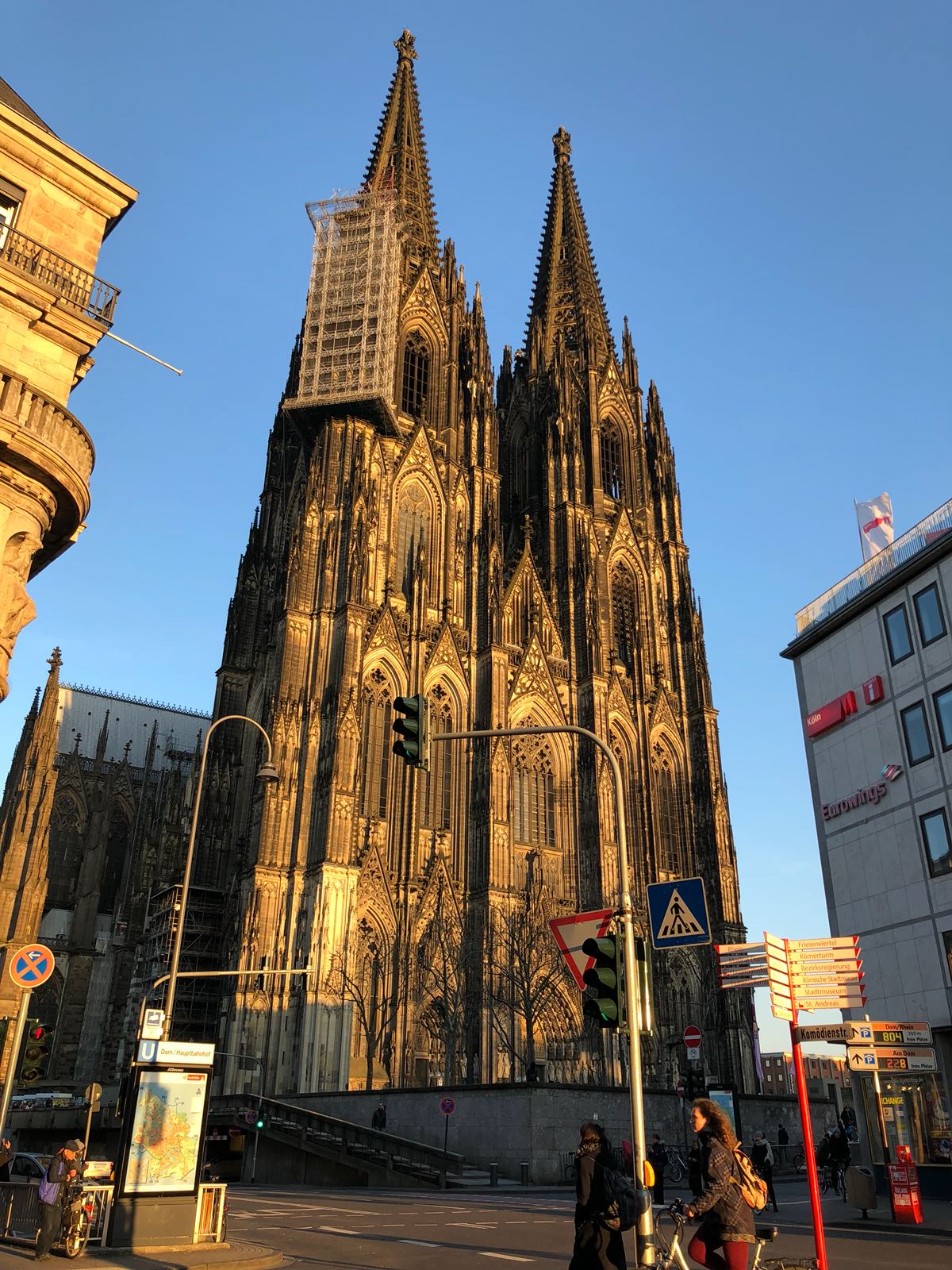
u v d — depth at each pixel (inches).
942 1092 1600.6
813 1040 1450.5
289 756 3132.4
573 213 5398.6
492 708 3543.3
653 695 4136.3
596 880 3516.2
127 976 3838.6
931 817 1731.1
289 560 3474.4
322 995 2770.7
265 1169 2273.6
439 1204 1551.4
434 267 4510.3
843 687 1980.8
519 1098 2033.7
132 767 4901.6
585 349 4842.5
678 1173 2183.8
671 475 4773.6
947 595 1765.5
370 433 3757.4
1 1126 981.2
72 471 1318.9
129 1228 983.0
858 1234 1171.9
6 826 3585.1
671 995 3619.6
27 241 1421.0
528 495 4598.9
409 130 4977.9
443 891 3216.0
